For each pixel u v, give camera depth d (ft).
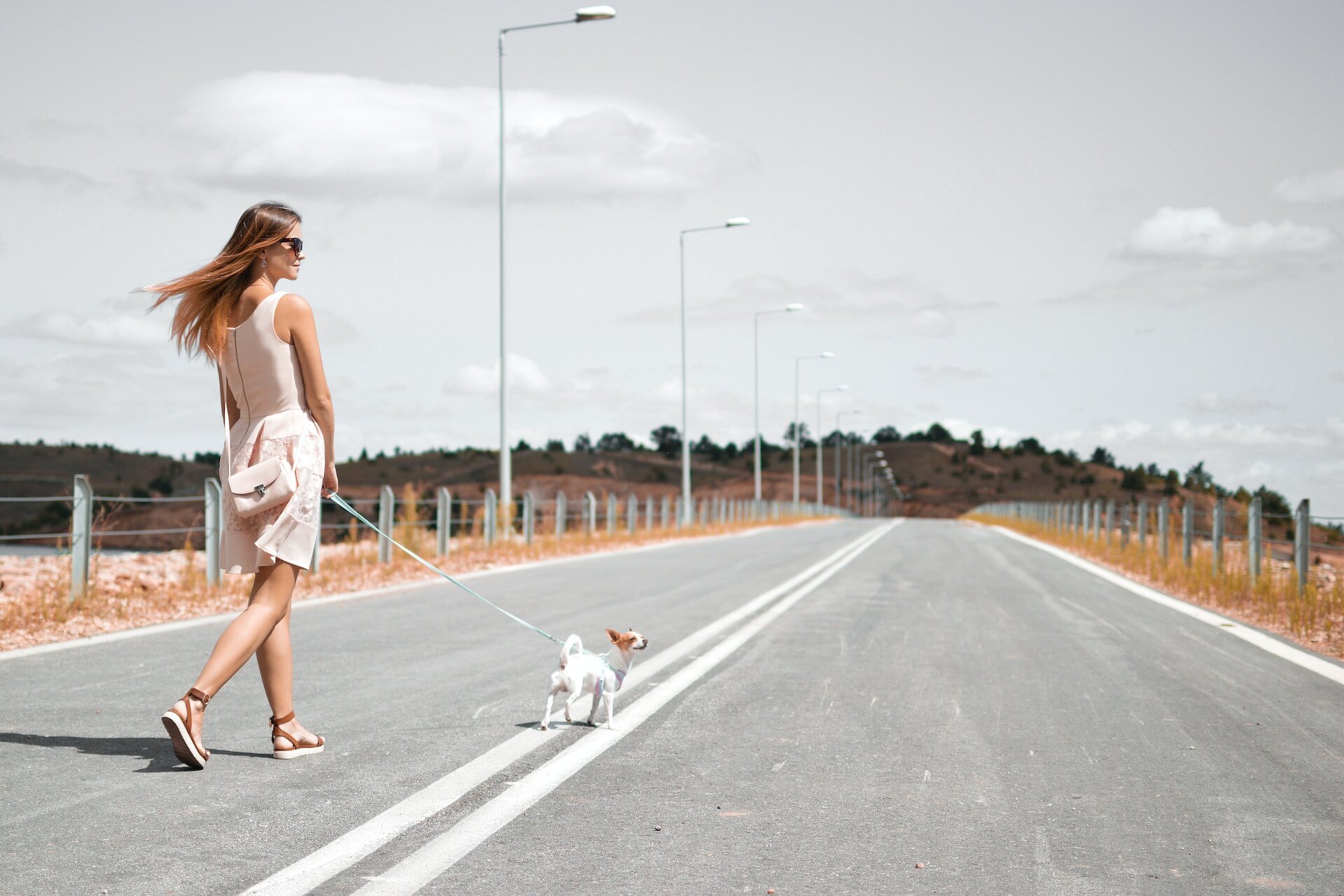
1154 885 13.30
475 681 26.05
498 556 75.61
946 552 90.38
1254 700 25.75
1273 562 59.16
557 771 17.92
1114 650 33.73
